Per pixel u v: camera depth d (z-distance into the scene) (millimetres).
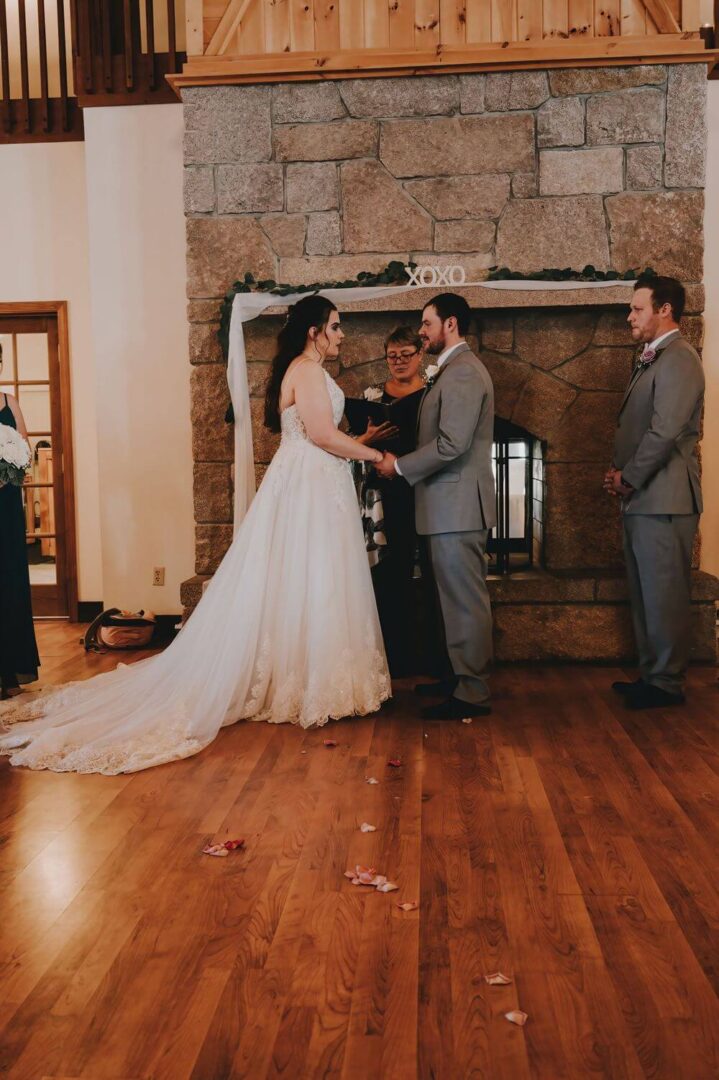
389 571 4363
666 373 3707
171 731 3439
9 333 6367
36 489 6496
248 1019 1755
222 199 4863
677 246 4715
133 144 5734
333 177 4812
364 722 3713
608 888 2273
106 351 5844
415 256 4809
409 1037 1697
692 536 3852
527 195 4746
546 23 4691
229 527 5062
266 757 3299
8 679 4227
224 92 4812
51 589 6473
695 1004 1789
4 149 6164
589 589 4656
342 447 3705
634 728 3582
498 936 2051
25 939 2061
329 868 2404
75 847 2559
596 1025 1728
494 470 5113
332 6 4746
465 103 4730
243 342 4738
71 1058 1646
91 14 5723
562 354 4766
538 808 2791
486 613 3746
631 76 4668
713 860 2424
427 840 2572
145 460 5871
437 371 3725
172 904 2219
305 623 3717
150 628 5531
